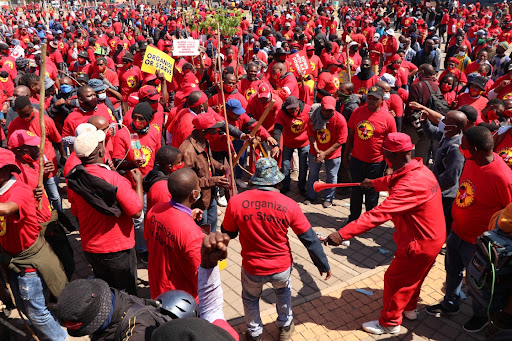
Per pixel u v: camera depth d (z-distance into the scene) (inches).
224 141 262.8
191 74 358.0
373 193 248.2
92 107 232.7
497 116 242.5
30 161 188.9
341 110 296.0
